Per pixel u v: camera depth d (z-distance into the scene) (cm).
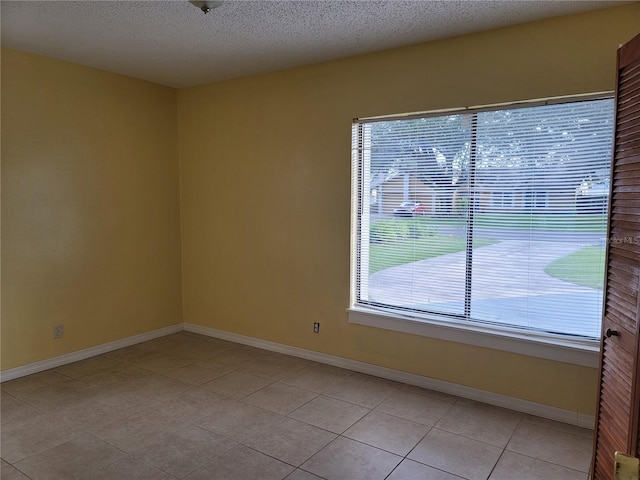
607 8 242
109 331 387
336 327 354
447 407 285
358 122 332
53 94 338
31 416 271
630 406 157
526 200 274
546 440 246
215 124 408
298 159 362
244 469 219
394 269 328
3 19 262
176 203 438
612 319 177
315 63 344
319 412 278
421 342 315
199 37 289
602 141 249
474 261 294
